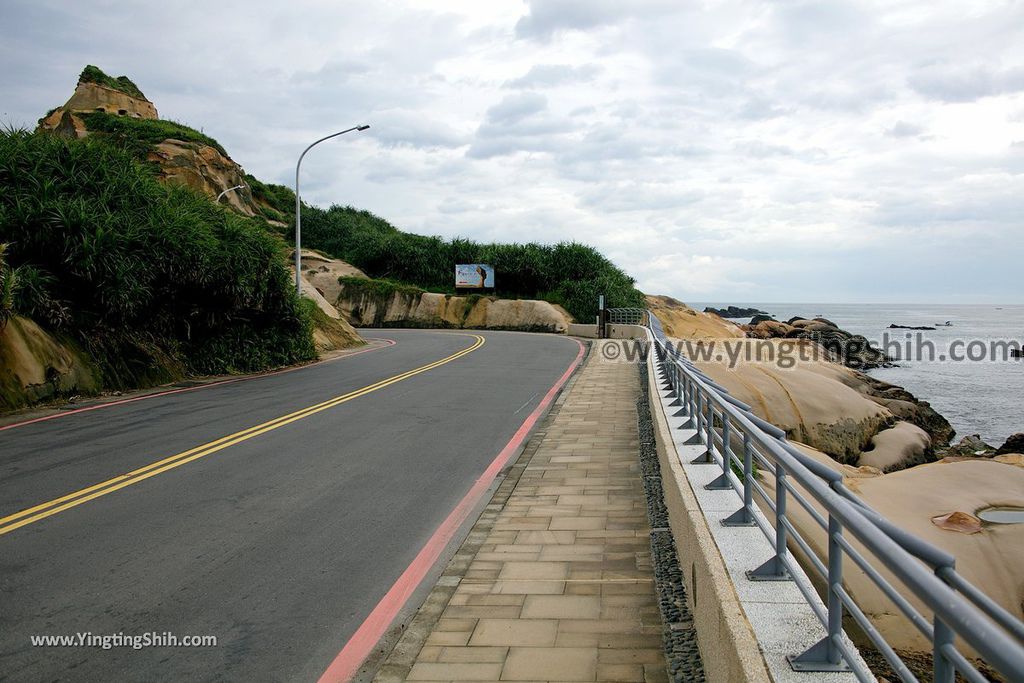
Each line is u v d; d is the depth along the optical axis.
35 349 13.83
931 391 34.91
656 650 4.51
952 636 1.84
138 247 16.05
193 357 18.38
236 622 5.06
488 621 5.02
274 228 54.69
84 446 10.31
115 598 5.43
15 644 4.72
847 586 6.14
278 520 7.25
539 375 19.22
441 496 8.14
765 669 2.81
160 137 48.34
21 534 6.75
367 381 17.70
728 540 4.31
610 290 44.00
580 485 8.59
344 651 4.65
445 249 52.72
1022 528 7.28
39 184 15.15
